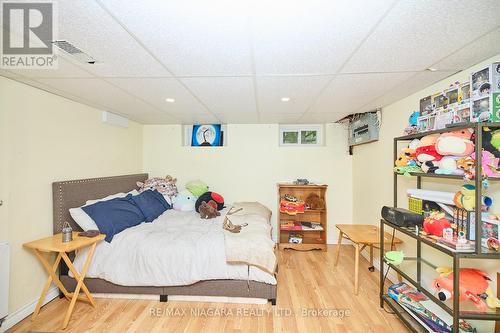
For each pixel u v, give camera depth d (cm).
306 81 190
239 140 385
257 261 210
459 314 130
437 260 191
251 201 385
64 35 122
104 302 213
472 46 134
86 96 232
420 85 200
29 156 200
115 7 100
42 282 209
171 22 110
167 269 210
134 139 367
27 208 198
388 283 248
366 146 324
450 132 151
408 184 230
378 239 238
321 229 356
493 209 147
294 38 125
